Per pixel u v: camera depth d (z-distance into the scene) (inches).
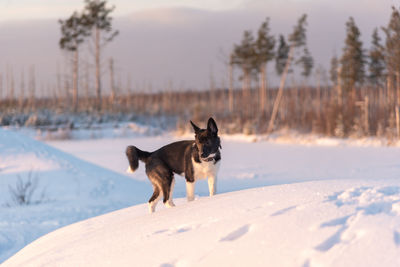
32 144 594.6
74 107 2037.4
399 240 104.3
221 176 655.1
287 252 108.0
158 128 1831.9
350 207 131.4
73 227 244.8
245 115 1876.2
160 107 2261.3
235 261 111.3
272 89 2292.1
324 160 839.7
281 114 1774.1
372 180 187.6
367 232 109.7
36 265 161.2
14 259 211.8
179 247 128.8
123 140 1485.0
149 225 167.3
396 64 1269.7
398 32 1263.5
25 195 459.8
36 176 509.0
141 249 136.8
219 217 148.1
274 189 177.9
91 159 908.0
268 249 111.7
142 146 1207.6
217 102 2406.5
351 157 877.2
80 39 2155.5
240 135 1571.1
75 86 2140.7
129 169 267.0
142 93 2970.0
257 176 649.6
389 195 145.6
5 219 368.2
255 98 2138.3
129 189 512.1
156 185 260.8
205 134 235.3
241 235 127.3
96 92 2156.7
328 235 111.7
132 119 1980.8
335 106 1416.1
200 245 125.7
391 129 1213.7
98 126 1724.9
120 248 145.3
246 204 157.6
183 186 537.6
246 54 2288.4
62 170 530.6
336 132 1326.3
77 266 141.9
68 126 1624.0
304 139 1357.0
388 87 1350.9
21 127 1620.3
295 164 788.6
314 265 101.4
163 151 262.2
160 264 120.7
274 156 938.7
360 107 1416.1
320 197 149.1
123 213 273.7
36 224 351.6
